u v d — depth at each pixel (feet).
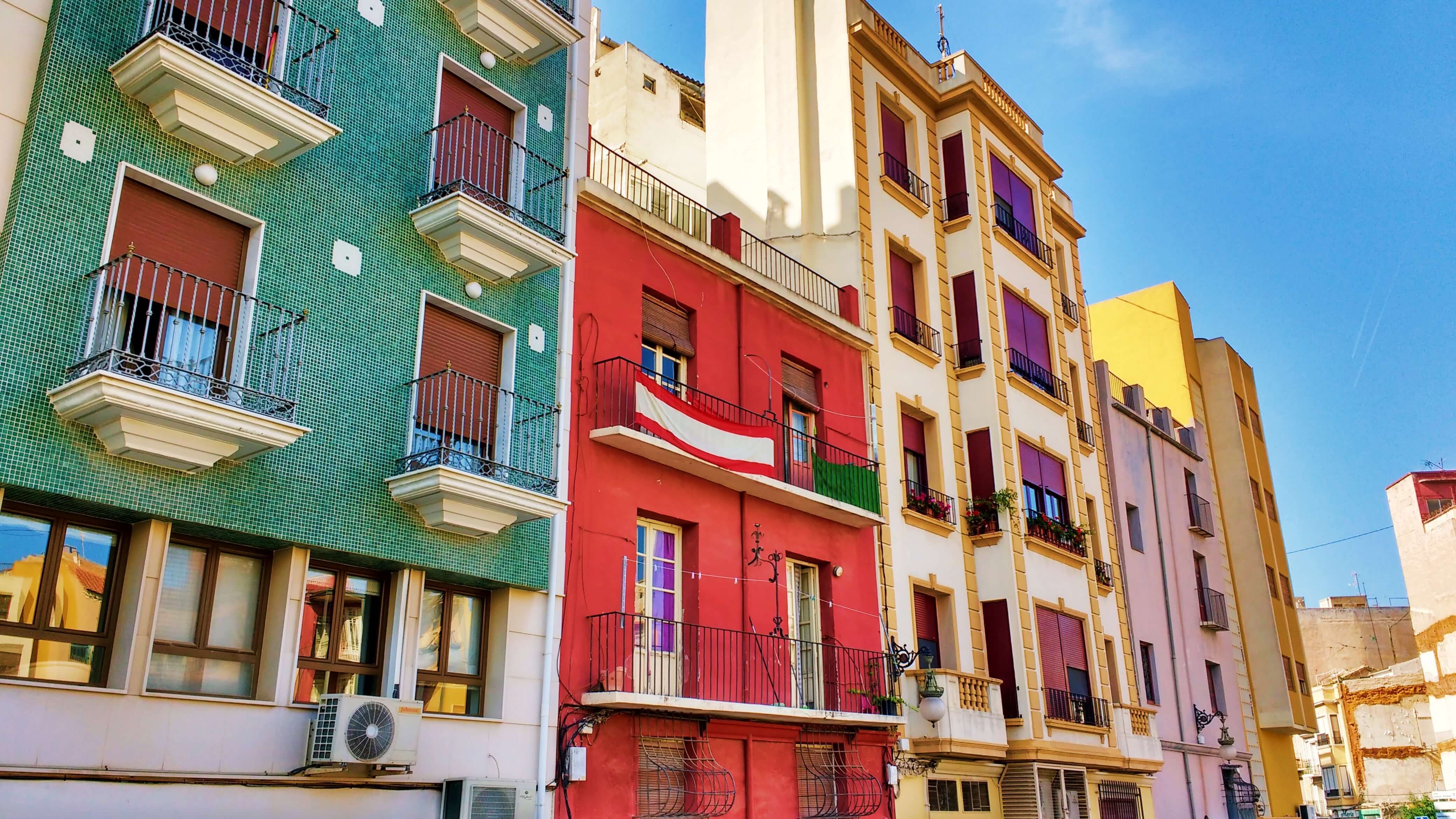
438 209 47.32
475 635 46.88
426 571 44.60
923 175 84.12
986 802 69.62
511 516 45.96
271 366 40.45
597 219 57.88
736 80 86.63
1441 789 177.27
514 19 53.52
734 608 57.77
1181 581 110.73
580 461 52.60
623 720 50.47
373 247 46.03
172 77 38.14
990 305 81.92
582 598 50.55
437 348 48.03
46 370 34.83
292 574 40.09
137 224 38.65
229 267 41.19
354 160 46.26
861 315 73.92
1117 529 100.48
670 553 56.70
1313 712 129.18
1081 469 91.40
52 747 32.91
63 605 35.14
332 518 41.34
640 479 55.21
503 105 54.70
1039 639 75.00
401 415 45.14
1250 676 121.08
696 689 54.44
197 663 37.88
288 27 43.55
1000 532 74.69
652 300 60.44
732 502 59.93
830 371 70.18
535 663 47.52
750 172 83.20
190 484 37.42
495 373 50.34
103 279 35.86
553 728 47.06
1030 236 90.12
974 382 79.82
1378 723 197.36
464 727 44.14
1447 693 165.27
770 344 66.18
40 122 36.47
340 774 39.47
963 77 89.56
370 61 48.21
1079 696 77.66
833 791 59.21
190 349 38.58
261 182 42.45
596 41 103.71
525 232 49.42
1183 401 128.36
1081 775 75.41
